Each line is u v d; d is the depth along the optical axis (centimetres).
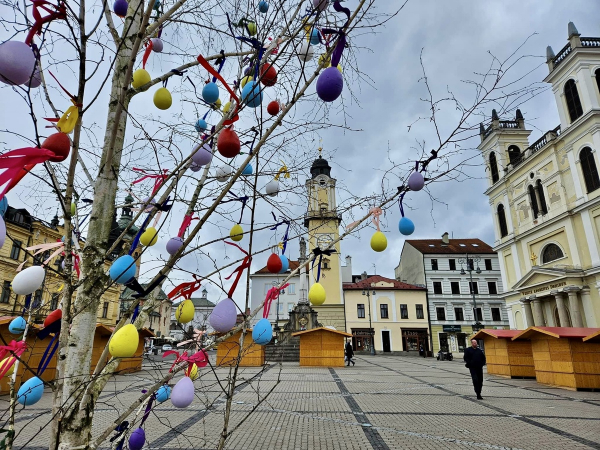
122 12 230
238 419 698
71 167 158
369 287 3862
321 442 552
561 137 2298
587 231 2131
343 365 1920
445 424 661
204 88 232
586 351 1130
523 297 2597
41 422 650
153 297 202
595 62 2205
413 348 3709
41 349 935
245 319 189
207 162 214
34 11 143
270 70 193
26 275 161
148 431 600
